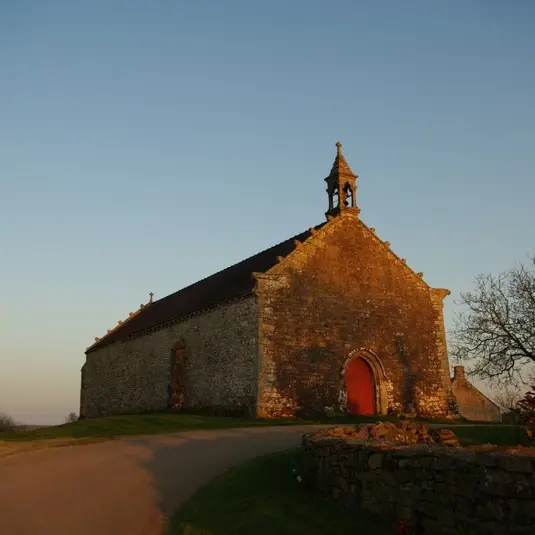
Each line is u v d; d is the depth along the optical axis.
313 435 11.48
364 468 9.07
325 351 26.94
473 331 24.17
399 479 8.34
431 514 7.76
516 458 6.87
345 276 28.84
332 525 8.68
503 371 23.48
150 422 23.38
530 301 23.97
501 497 6.91
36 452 15.52
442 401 30.16
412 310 30.69
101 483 11.54
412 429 13.23
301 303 26.86
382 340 29.06
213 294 31.47
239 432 19.08
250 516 9.27
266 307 25.80
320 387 26.30
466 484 7.38
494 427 18.69
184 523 9.14
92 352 44.78
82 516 9.47
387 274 30.42
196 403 28.81
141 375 35.69
